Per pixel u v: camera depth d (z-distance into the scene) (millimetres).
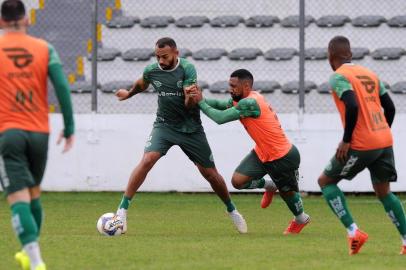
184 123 31812
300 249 26547
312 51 54562
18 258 21531
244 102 30594
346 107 23812
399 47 54688
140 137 48531
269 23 55875
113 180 48781
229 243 28172
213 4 57312
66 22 57406
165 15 57469
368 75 24812
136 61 55750
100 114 48656
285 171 31141
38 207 21766
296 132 47406
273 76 54781
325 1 56125
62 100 20641
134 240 29000
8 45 20469
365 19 55031
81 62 56625
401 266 22609
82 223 35375
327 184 25125
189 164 48594
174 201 45281
